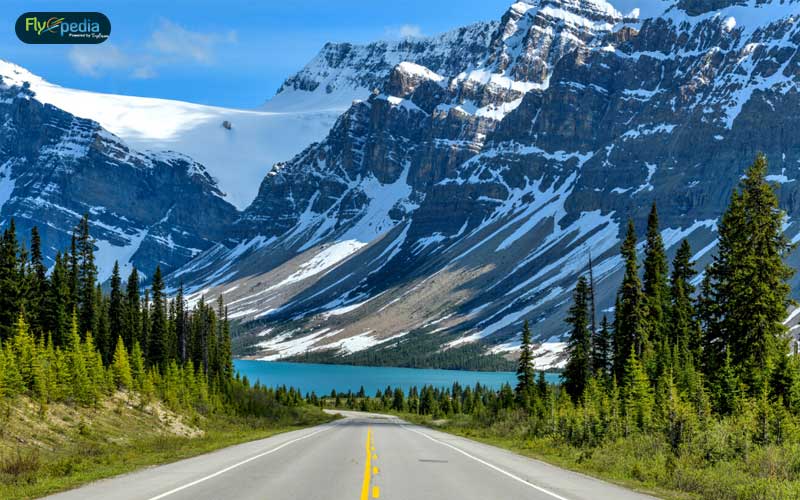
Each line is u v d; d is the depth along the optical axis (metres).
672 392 41.44
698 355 63.88
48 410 52.69
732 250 54.69
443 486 23.16
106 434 54.81
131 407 69.00
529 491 22.66
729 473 28.09
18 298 81.12
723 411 49.97
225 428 84.69
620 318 70.00
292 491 21.25
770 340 52.53
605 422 47.59
